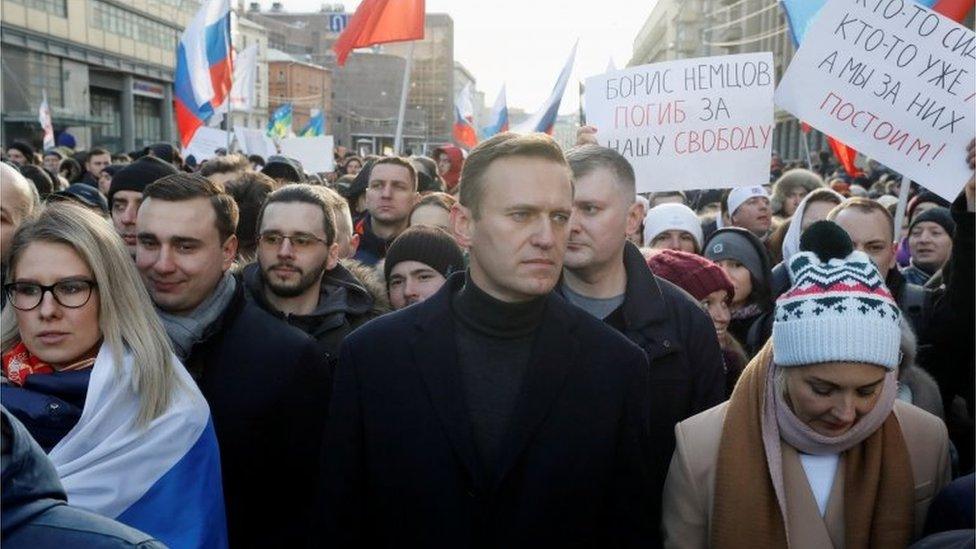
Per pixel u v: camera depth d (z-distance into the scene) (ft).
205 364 9.46
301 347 9.59
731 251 12.97
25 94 139.95
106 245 7.79
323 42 353.31
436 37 296.30
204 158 46.91
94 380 7.48
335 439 7.41
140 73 179.52
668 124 15.34
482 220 6.88
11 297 7.71
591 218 9.37
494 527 7.00
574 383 7.18
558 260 6.93
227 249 9.95
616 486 7.40
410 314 7.47
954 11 16.35
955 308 10.44
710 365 9.59
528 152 6.82
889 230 12.41
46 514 4.63
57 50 147.95
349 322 12.09
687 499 7.64
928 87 11.81
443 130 294.25
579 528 7.16
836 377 6.75
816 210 14.70
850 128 12.25
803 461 7.39
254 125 243.40
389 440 7.16
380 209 18.89
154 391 7.68
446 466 7.01
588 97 16.01
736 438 7.35
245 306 9.92
